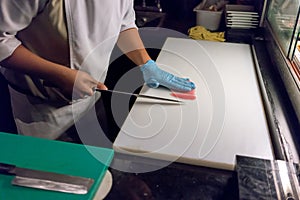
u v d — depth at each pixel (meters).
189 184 0.64
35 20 0.95
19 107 1.17
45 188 0.60
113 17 1.06
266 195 0.57
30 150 0.71
